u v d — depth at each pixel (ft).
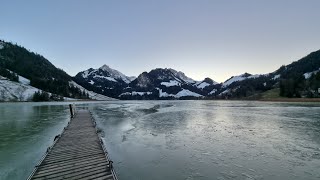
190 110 203.31
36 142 65.00
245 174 38.45
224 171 40.06
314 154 49.03
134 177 38.14
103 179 32.35
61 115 152.05
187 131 81.56
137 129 89.10
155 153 52.75
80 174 34.27
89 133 70.79
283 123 98.53
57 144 54.95
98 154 45.60
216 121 110.73
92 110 219.00
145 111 198.08
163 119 123.85
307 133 73.77
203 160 46.62
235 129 84.43
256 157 47.78
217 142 62.34
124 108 257.34
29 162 46.42
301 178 36.17
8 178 38.14
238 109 206.59
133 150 55.88
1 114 160.66
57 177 33.04
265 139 65.10
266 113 152.76
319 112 156.46
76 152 47.24
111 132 83.10
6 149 56.85
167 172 40.24
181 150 54.75
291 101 400.67
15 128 91.50
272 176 37.27
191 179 36.94
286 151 51.80
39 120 120.98
